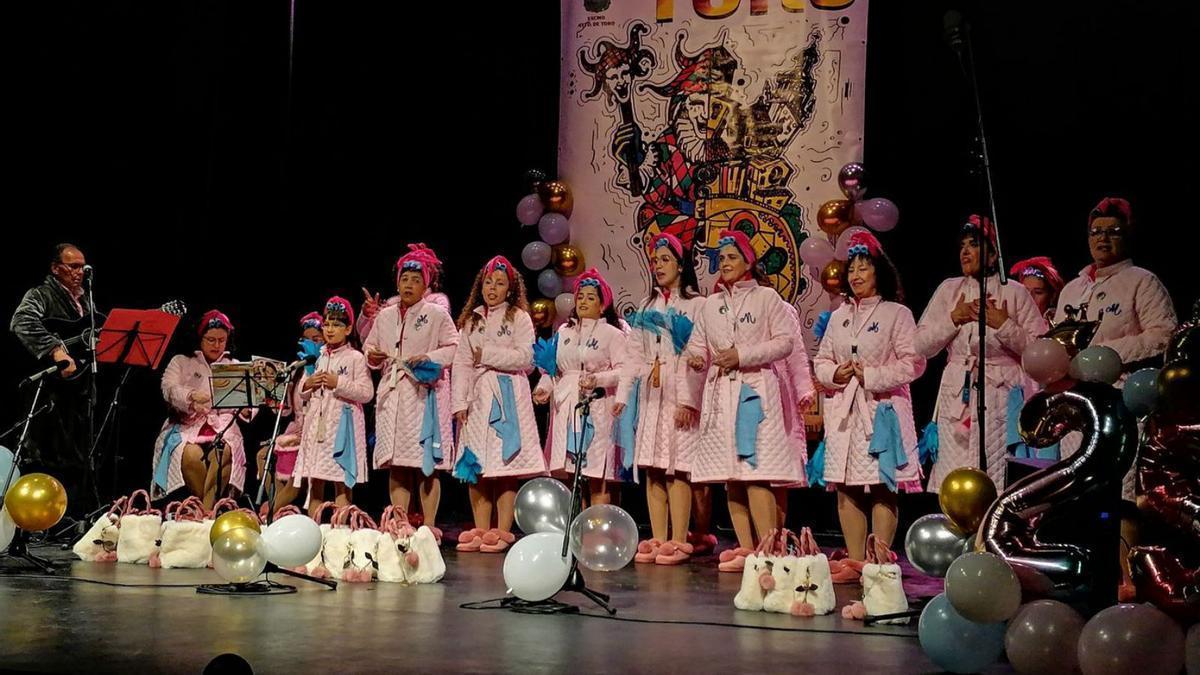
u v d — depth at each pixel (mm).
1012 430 5047
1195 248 5918
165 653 3344
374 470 7840
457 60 7531
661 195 6938
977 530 3676
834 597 4383
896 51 6758
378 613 4102
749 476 5422
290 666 3207
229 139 7426
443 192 7570
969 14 6465
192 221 7414
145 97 7305
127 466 7406
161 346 6051
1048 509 3498
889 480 5164
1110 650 2971
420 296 6391
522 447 6102
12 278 7152
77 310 6438
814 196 6672
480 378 6184
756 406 5465
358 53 7605
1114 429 3475
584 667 3281
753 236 6773
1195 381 3203
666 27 6953
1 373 7129
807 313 6656
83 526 5996
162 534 5223
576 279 7012
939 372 6914
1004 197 6414
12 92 7090
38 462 6207
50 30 7125
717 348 5598
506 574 4262
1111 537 3816
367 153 7621
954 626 3270
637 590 4812
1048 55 6281
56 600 4234
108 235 7328
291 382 6676
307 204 7586
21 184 7148
